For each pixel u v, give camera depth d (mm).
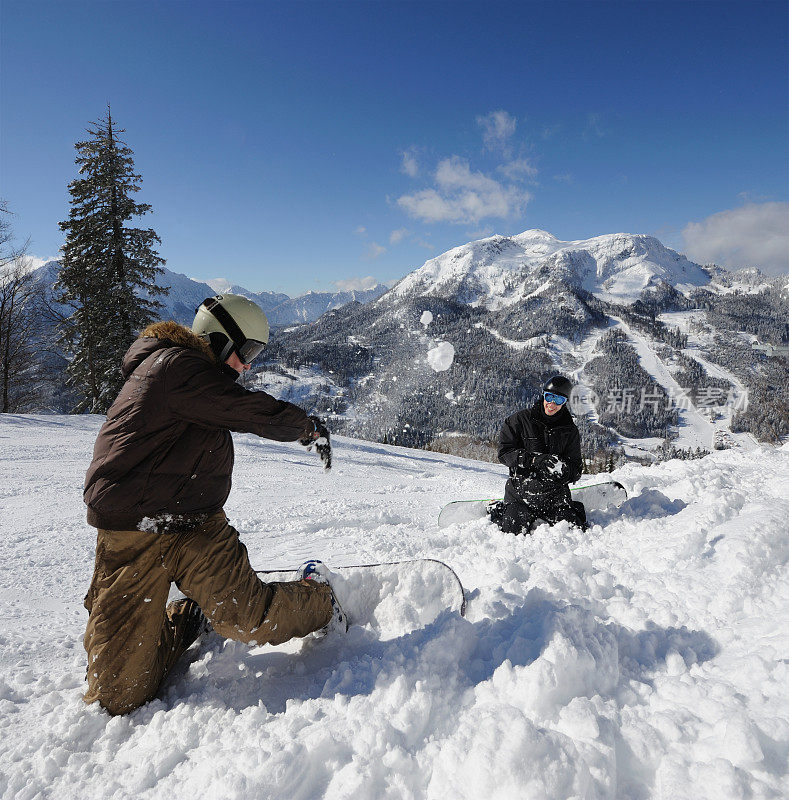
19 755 1457
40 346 21000
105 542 1698
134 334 21250
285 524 4586
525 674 1484
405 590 2170
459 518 4594
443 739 1376
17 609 2596
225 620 1775
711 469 5328
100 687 1639
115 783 1336
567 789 1157
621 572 2551
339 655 1938
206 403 1646
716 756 1208
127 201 21109
